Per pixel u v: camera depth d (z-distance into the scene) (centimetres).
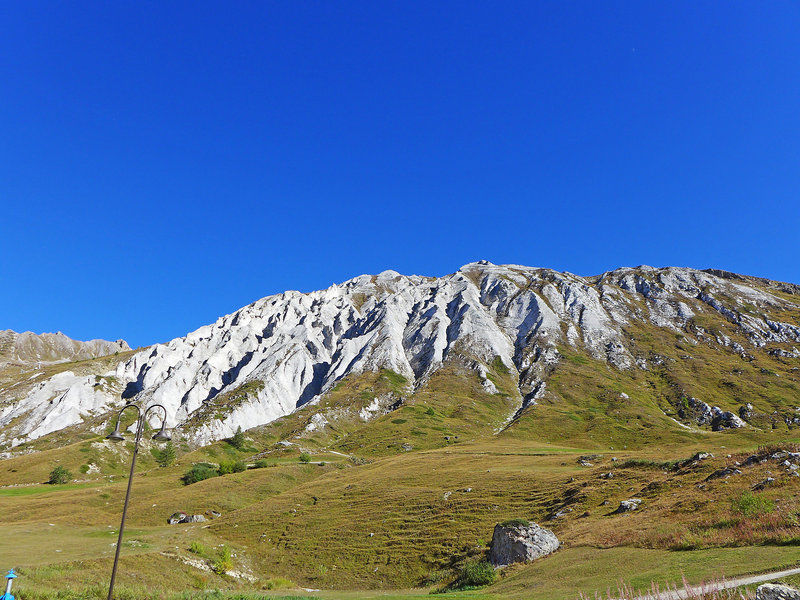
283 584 5962
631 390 18388
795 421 14512
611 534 4425
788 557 2641
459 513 7175
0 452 19175
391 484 9131
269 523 8069
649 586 2728
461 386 19750
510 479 8238
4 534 6888
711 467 5753
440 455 11431
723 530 3578
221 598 3959
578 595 2944
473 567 4803
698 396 17225
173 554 5991
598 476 7219
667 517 4403
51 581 4309
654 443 12925
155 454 16962
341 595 4919
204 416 19750
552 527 5769
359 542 6919
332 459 13288
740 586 2245
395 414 16938
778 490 4109
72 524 8131
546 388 18700
